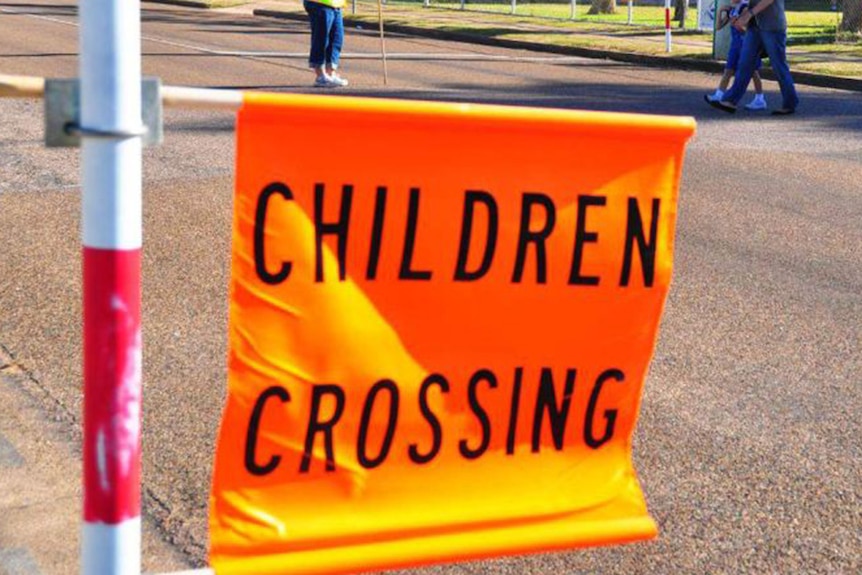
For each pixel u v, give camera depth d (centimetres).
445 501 364
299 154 333
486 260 355
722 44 2366
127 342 301
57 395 612
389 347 351
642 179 365
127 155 293
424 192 346
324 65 1794
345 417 351
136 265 300
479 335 359
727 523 502
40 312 737
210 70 1981
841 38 2892
